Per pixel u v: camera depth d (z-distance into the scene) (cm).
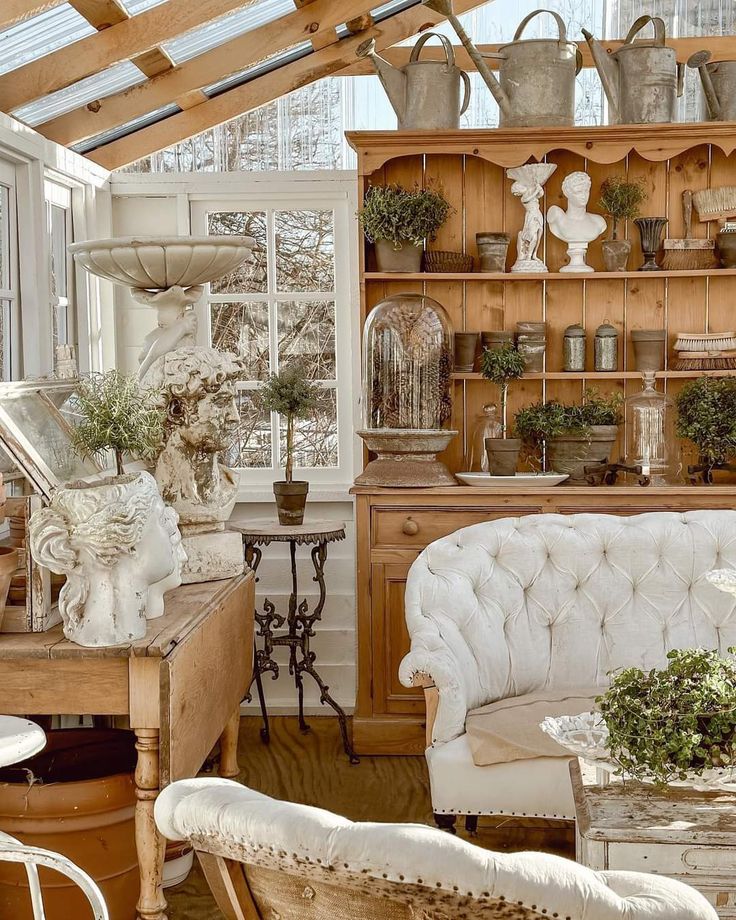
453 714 314
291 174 487
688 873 218
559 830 368
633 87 441
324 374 504
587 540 370
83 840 274
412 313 441
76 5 344
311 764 424
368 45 437
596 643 362
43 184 402
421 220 443
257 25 418
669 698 223
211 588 337
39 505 274
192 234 499
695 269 453
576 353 457
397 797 389
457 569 355
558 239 474
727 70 444
